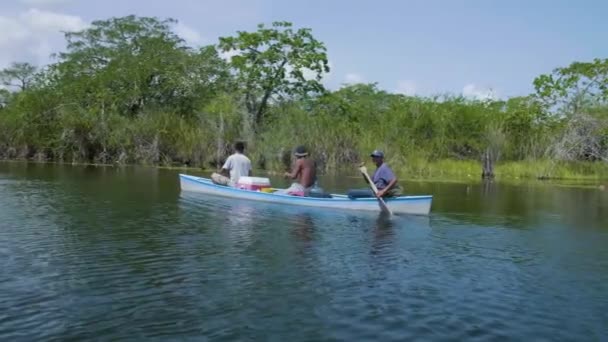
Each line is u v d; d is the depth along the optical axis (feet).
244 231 38.55
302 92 129.39
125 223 40.37
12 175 79.20
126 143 118.83
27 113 128.98
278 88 128.67
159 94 142.31
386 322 21.90
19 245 32.89
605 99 113.60
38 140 126.72
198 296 24.53
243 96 127.24
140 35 148.05
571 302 24.86
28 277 26.66
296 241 35.70
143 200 52.06
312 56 126.00
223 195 55.36
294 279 27.22
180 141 116.26
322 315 22.49
